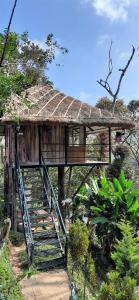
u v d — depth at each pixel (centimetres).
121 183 1367
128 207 1279
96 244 1413
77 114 1366
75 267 1035
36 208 1198
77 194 1473
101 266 1277
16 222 1309
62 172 1530
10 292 817
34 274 973
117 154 2102
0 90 914
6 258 1016
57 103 1477
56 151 1391
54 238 1148
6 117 1160
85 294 905
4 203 1482
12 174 1377
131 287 608
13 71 1003
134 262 938
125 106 2780
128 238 1003
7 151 1589
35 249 1098
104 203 1327
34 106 1316
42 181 1336
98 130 1653
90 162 1457
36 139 1364
